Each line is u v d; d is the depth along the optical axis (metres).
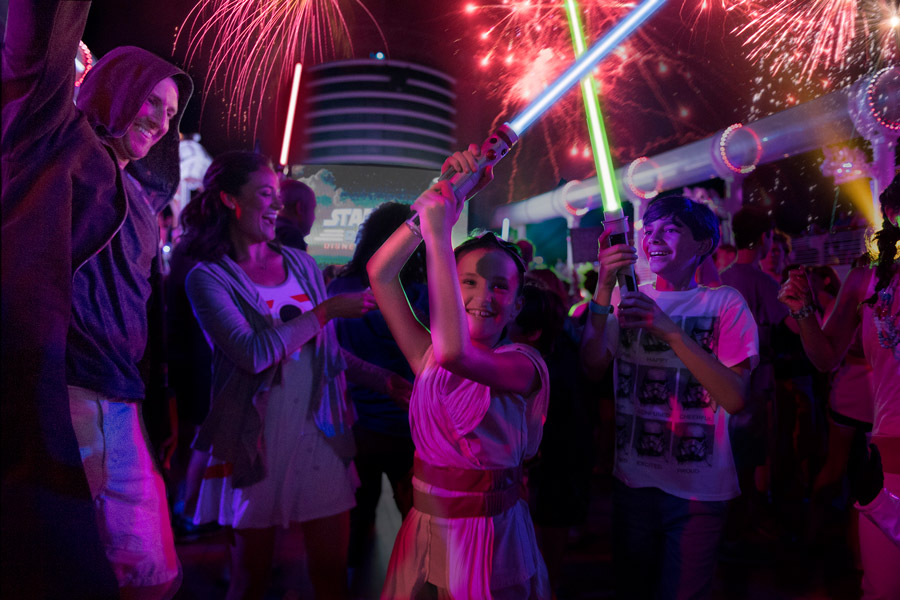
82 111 1.34
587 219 8.59
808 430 4.14
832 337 1.95
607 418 4.34
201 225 2.00
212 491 1.92
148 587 1.43
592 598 2.71
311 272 2.19
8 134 1.12
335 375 2.03
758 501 3.63
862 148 4.72
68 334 1.31
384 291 1.37
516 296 1.42
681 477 1.82
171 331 2.92
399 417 2.47
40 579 1.11
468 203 3.60
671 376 1.87
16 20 1.07
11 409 1.10
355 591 2.47
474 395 1.29
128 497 1.40
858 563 3.04
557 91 1.27
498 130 1.24
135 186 1.55
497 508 1.30
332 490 1.97
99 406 1.35
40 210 1.15
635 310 1.67
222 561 2.99
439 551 1.29
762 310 3.29
